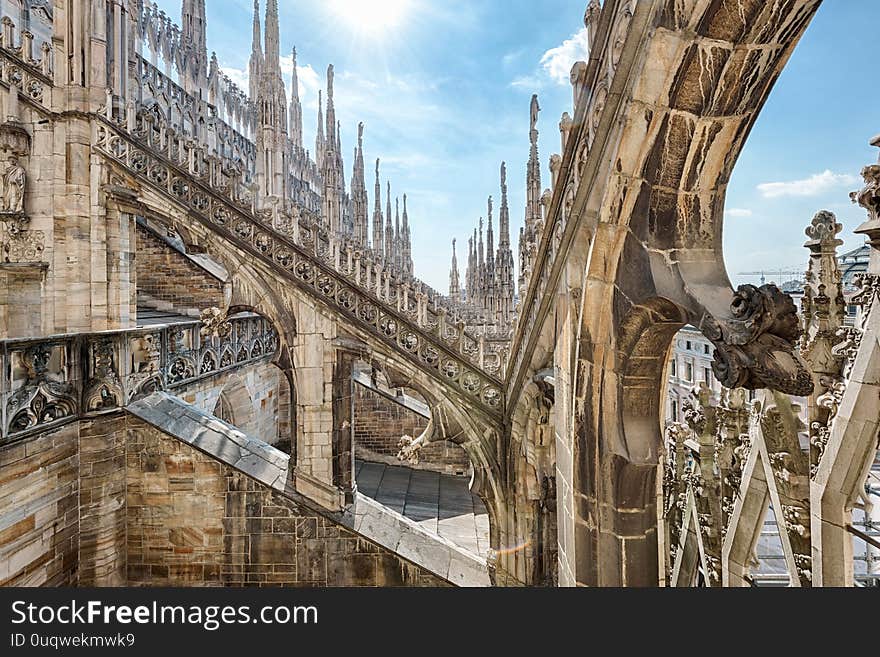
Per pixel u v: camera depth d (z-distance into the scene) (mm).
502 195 31297
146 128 12406
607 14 4613
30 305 12469
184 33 29953
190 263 20969
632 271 4594
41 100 12523
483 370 10453
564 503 6309
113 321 13078
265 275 10766
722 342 3279
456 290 59812
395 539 10781
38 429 8750
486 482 10305
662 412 5230
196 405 14062
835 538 4523
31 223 12523
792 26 3400
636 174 4344
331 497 10711
